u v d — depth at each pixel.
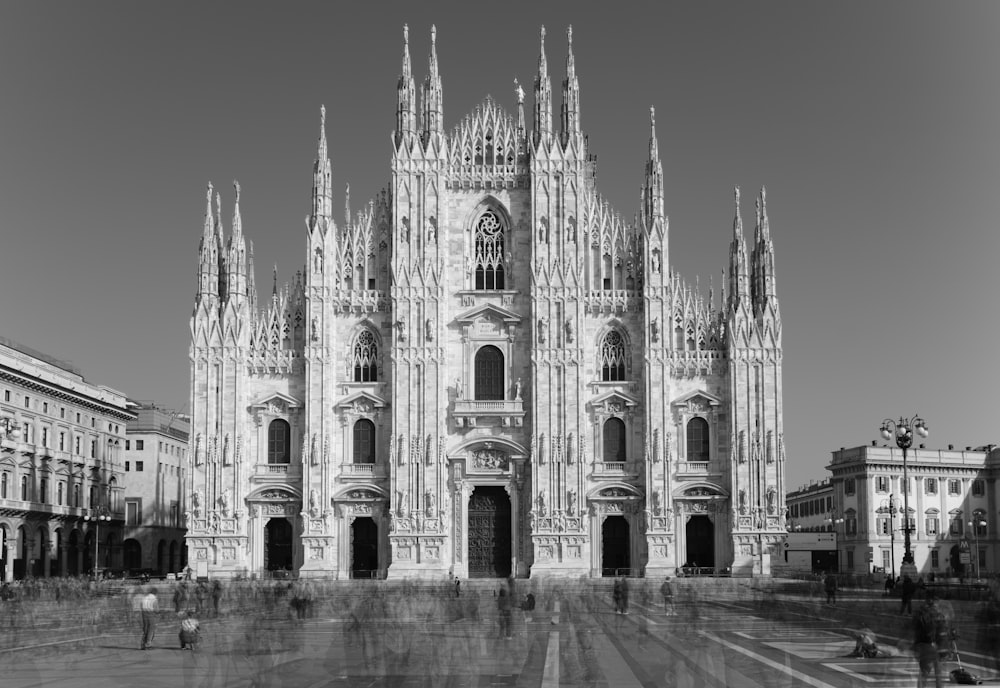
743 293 113.75
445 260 115.69
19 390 132.12
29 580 109.25
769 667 44.50
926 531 167.62
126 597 81.94
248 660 47.50
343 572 112.88
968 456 170.88
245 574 111.88
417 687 40.00
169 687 39.84
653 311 113.88
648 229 115.06
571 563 111.56
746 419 112.25
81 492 149.50
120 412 162.75
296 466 114.12
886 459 167.25
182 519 186.62
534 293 114.50
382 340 115.81
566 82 117.44
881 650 49.91
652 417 112.81
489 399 115.19
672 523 111.94
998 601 63.06
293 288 116.75
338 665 45.69
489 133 118.44
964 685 39.22
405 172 116.19
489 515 114.50
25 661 47.91
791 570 126.81
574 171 116.06
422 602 79.94
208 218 115.88
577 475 112.44
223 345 114.19
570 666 45.62
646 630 61.59
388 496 113.19
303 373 114.88
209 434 113.38
